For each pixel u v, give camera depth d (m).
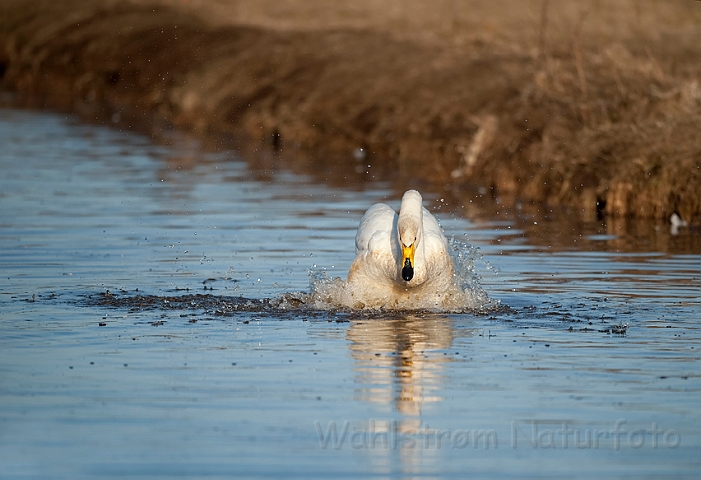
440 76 32.03
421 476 7.69
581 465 7.92
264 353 10.89
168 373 10.13
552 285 14.51
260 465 7.86
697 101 22.92
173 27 45.38
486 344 11.30
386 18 42.12
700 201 20.98
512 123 26.17
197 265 15.73
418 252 12.64
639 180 21.95
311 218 20.44
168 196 23.19
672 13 36.91
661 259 16.58
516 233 19.28
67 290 13.91
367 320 12.51
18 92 45.97
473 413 9.02
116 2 50.81
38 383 9.77
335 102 33.47
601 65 25.84
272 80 37.03
